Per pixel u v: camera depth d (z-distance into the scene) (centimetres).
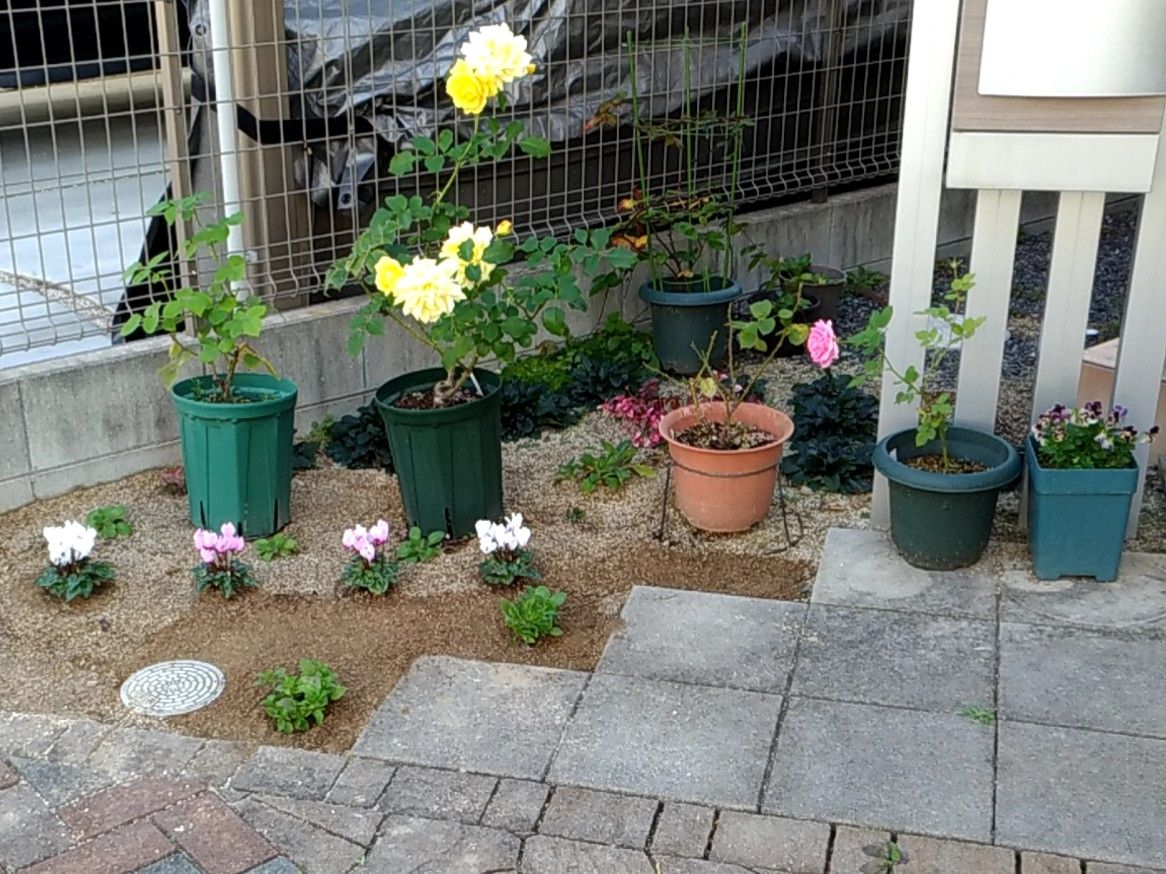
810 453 460
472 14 521
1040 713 325
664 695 335
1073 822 288
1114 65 337
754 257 582
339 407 507
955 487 372
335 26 488
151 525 433
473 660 353
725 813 293
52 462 445
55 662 357
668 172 609
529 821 291
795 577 397
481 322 404
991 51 348
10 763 312
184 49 496
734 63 605
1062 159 357
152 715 332
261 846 284
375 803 298
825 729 321
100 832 289
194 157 460
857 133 666
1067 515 375
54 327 451
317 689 329
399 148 516
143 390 459
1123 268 709
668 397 531
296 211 494
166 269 471
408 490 418
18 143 712
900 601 378
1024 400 530
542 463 480
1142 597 377
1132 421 401
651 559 410
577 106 562
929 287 396
